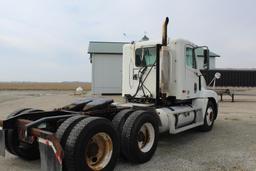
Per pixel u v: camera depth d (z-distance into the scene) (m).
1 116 12.21
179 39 7.58
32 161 5.93
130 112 5.84
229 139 7.83
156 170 5.27
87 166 4.54
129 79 8.08
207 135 8.40
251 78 25.78
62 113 5.93
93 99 6.32
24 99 24.03
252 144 7.23
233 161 5.78
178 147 6.97
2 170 5.36
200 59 8.66
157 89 7.27
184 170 5.25
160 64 7.36
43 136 4.54
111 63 29.39
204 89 9.09
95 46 30.69
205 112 8.80
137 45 7.94
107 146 4.95
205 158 6.00
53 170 4.32
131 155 5.51
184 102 8.23
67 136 4.54
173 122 7.04
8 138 5.54
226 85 25.59
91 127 4.61
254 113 13.77
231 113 13.76
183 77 7.65
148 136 5.96
